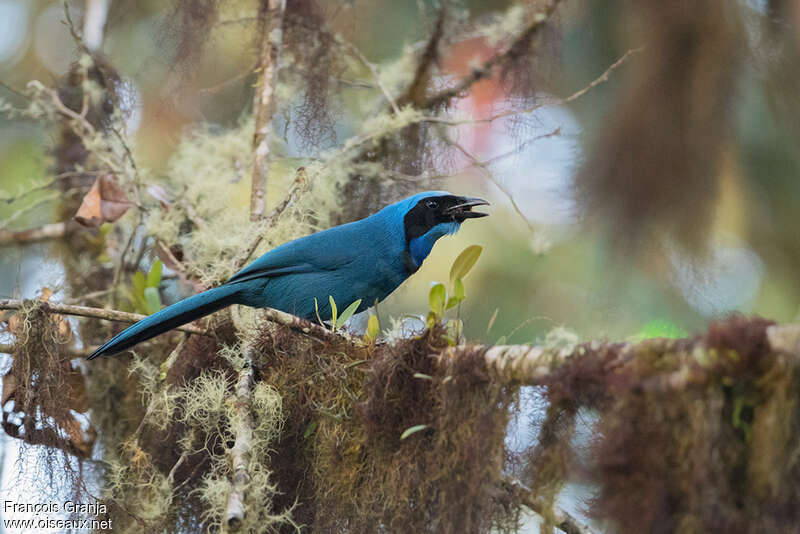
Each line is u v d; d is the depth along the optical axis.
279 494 7.93
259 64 11.37
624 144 12.75
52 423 8.28
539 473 5.84
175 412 9.03
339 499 7.55
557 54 11.33
